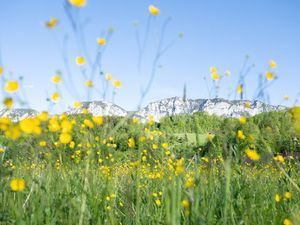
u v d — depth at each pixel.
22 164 0.64
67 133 0.57
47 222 0.60
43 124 0.55
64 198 0.63
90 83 0.60
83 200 0.58
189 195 0.52
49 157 0.68
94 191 0.63
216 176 0.73
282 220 0.64
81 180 0.68
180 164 0.58
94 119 0.65
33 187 0.63
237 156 0.67
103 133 0.66
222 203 0.65
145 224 0.74
